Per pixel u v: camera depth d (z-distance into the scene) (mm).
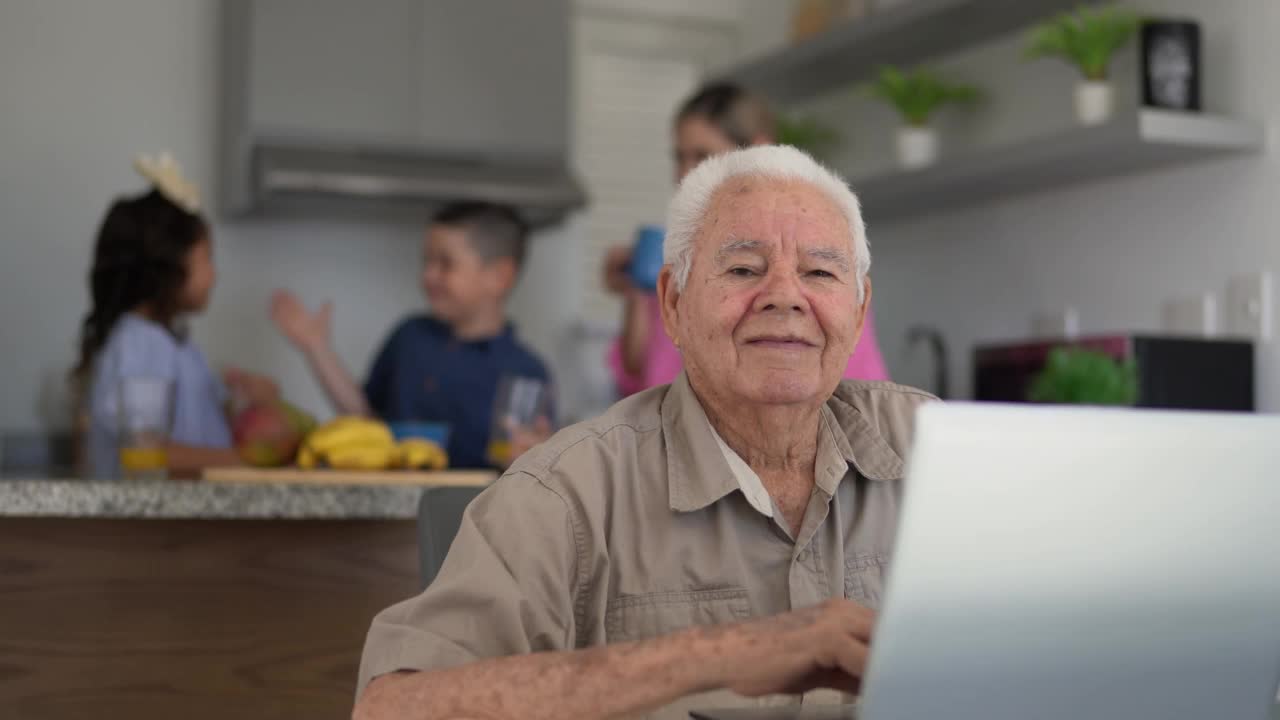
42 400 3752
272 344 4008
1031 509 805
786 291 1216
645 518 1247
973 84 3574
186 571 1940
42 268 3777
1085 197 3227
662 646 1014
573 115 4457
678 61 4586
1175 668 883
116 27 3857
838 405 1356
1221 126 2725
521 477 1228
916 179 3365
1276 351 2734
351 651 1999
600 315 4496
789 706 1123
